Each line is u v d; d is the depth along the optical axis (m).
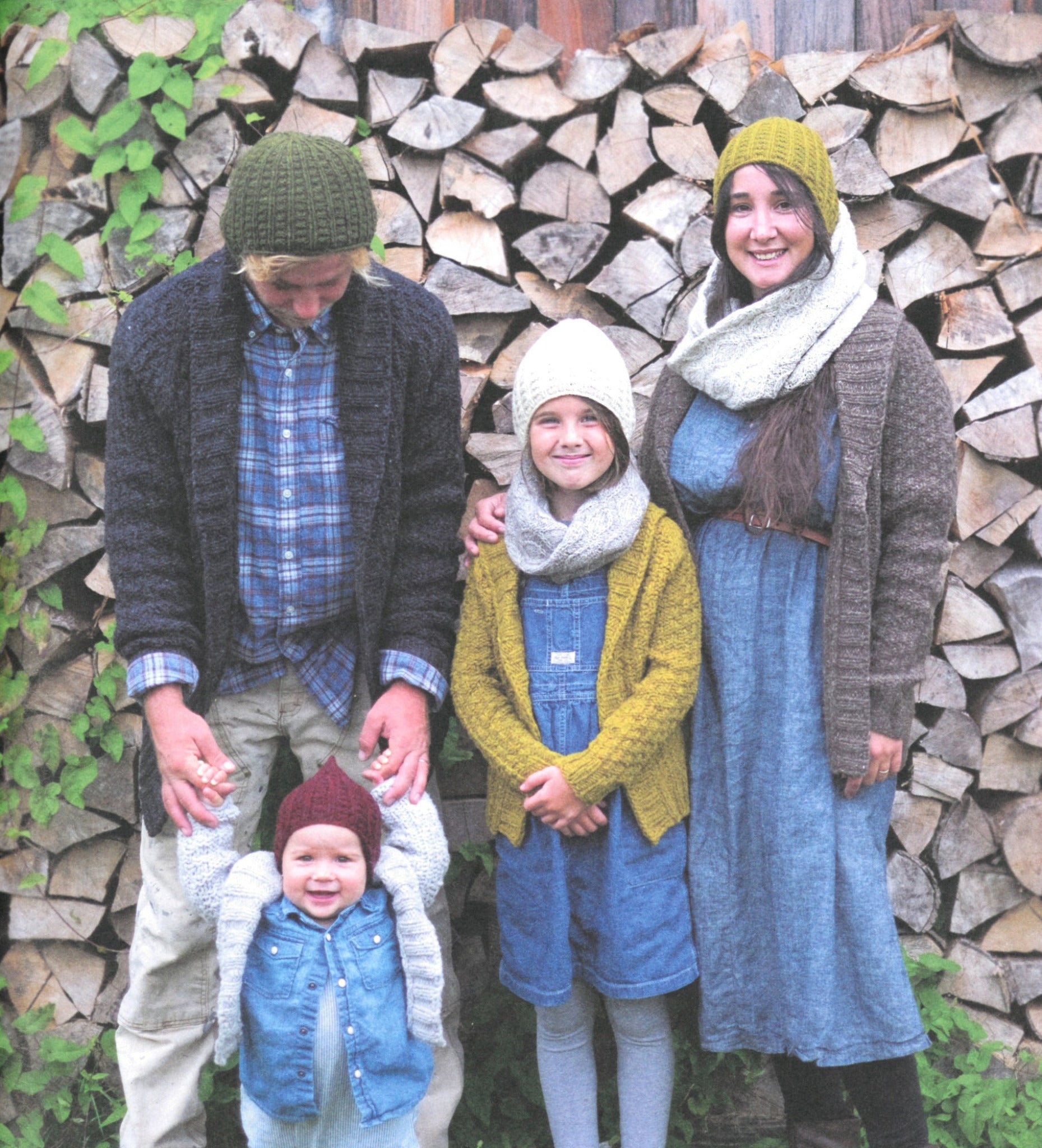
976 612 2.49
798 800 1.94
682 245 2.44
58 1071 2.47
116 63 2.40
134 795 2.48
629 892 1.99
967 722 2.50
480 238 2.48
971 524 2.47
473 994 2.58
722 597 2.01
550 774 1.94
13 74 2.42
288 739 2.19
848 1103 2.40
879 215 2.47
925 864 2.54
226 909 1.84
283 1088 1.85
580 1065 2.14
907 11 2.51
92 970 2.53
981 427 2.45
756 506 1.98
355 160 1.81
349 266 1.81
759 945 2.04
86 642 2.50
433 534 2.07
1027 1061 2.52
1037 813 2.50
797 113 2.43
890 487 1.94
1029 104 2.43
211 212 2.44
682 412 2.10
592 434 1.96
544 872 2.03
